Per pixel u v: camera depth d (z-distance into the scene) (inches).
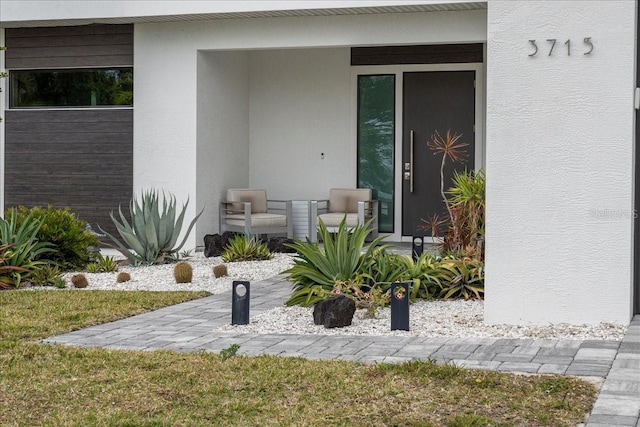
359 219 557.0
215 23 548.7
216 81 577.0
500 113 301.0
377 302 326.6
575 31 294.2
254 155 624.7
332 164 614.9
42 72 580.7
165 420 197.6
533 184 299.1
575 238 296.7
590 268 296.0
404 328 295.6
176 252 503.2
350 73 609.0
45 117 576.1
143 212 489.1
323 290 339.0
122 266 482.9
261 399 212.8
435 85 595.8
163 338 287.0
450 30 514.6
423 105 598.5
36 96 582.6
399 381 224.8
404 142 601.9
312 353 261.1
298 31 537.0
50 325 307.0
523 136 299.3
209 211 571.2
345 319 304.2
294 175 621.0
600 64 292.8
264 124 624.4
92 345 276.5
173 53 554.9
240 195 580.1
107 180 567.8
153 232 484.1
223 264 459.5
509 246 301.7
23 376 236.7
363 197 589.9
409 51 596.1
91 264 465.1
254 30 543.2
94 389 223.0
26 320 316.5
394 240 604.7
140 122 561.3
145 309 345.4
